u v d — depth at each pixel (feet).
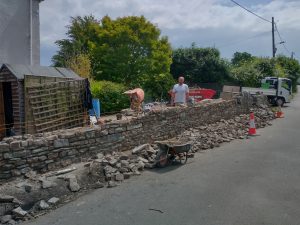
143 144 35.88
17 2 49.24
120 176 27.78
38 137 27.50
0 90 37.35
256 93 80.79
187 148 33.04
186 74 118.42
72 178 25.72
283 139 45.65
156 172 30.09
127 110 41.93
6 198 22.00
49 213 21.94
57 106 36.99
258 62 126.11
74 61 71.77
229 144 42.29
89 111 45.27
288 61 158.81
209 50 120.78
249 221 20.17
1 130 36.14
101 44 90.02
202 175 29.09
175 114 42.73
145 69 88.38
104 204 23.13
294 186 26.32
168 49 97.55
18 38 49.60
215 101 56.75
